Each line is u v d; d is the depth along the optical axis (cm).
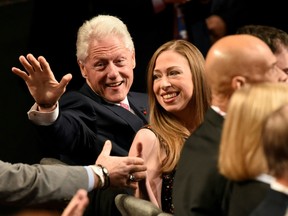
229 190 367
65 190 435
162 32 738
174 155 457
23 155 836
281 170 323
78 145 508
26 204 433
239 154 346
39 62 451
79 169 442
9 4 1002
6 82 905
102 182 445
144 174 448
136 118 540
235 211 358
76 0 759
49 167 441
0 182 427
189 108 477
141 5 731
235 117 349
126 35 541
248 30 492
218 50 390
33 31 773
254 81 385
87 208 460
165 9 735
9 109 878
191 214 375
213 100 397
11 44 945
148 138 461
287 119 322
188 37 741
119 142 531
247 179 354
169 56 471
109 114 531
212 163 376
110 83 536
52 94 459
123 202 425
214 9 742
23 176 431
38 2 768
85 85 552
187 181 383
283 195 326
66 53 770
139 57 738
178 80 468
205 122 396
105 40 532
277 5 741
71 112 507
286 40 485
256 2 740
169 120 472
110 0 743
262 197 349
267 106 345
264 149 328
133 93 580
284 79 423
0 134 857
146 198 450
